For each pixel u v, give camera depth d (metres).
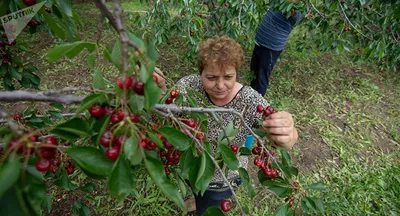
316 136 3.43
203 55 1.43
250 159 3.07
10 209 0.46
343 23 3.22
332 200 2.56
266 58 3.42
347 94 4.25
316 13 3.30
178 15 3.18
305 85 4.43
